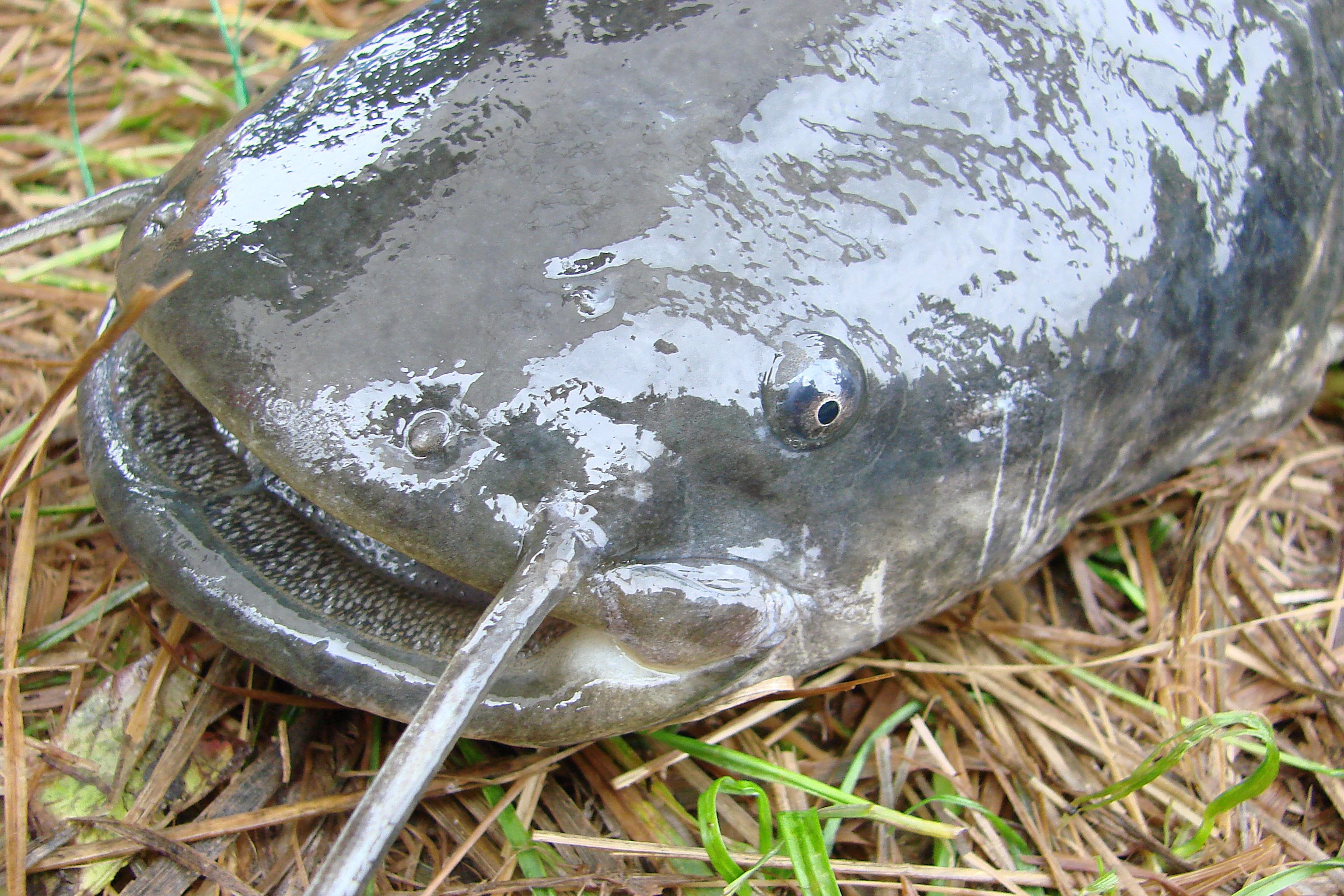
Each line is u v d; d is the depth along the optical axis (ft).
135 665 1.00
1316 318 1.14
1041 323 0.93
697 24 0.91
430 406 0.85
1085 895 0.96
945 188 0.91
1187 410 1.05
